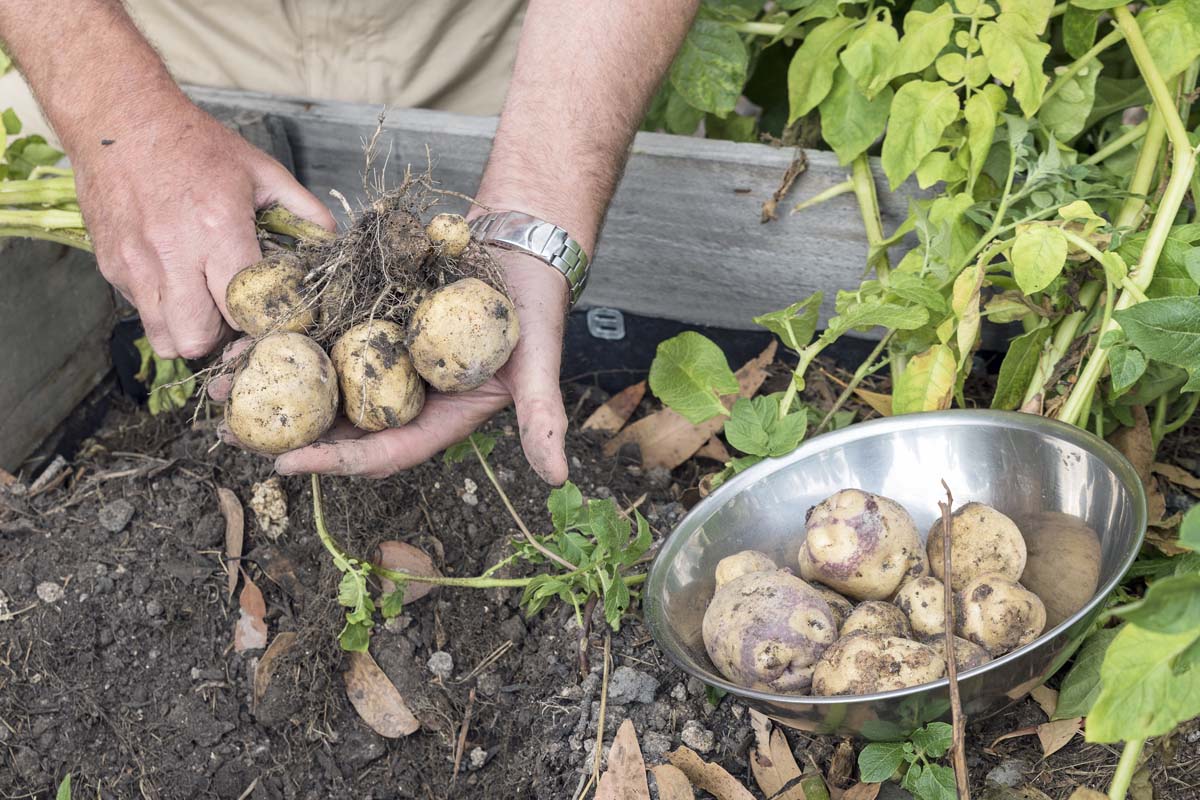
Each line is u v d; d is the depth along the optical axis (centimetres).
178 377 117
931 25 101
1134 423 102
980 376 115
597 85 95
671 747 89
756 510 92
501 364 82
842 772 85
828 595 86
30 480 112
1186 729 84
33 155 120
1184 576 62
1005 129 104
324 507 103
